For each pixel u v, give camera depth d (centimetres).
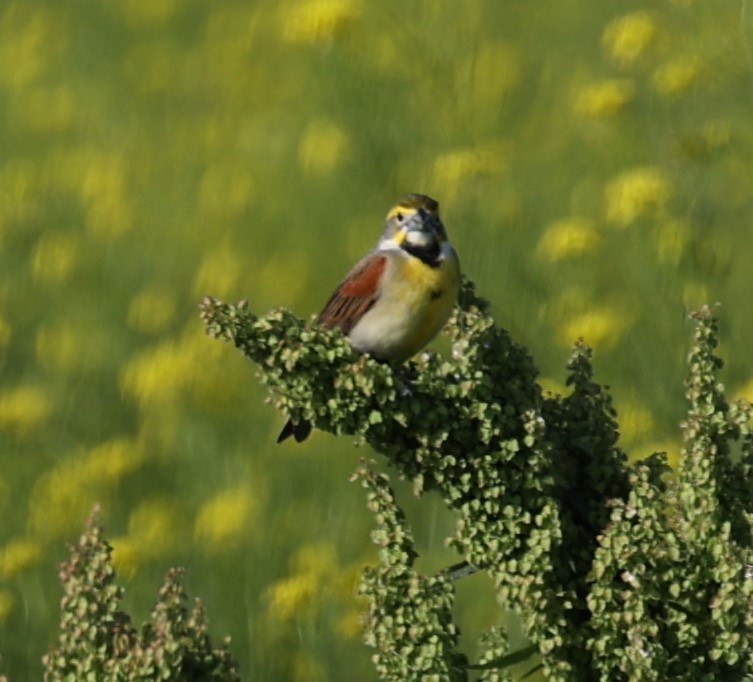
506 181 1545
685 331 1296
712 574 773
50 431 1452
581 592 783
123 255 1683
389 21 1598
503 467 772
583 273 1394
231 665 791
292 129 1839
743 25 1457
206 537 1251
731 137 1442
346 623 1154
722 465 788
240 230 1686
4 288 1662
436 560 1191
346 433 782
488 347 787
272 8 2061
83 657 774
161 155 1853
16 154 1983
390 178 1455
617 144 1591
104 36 2131
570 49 1795
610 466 802
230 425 1396
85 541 784
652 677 761
